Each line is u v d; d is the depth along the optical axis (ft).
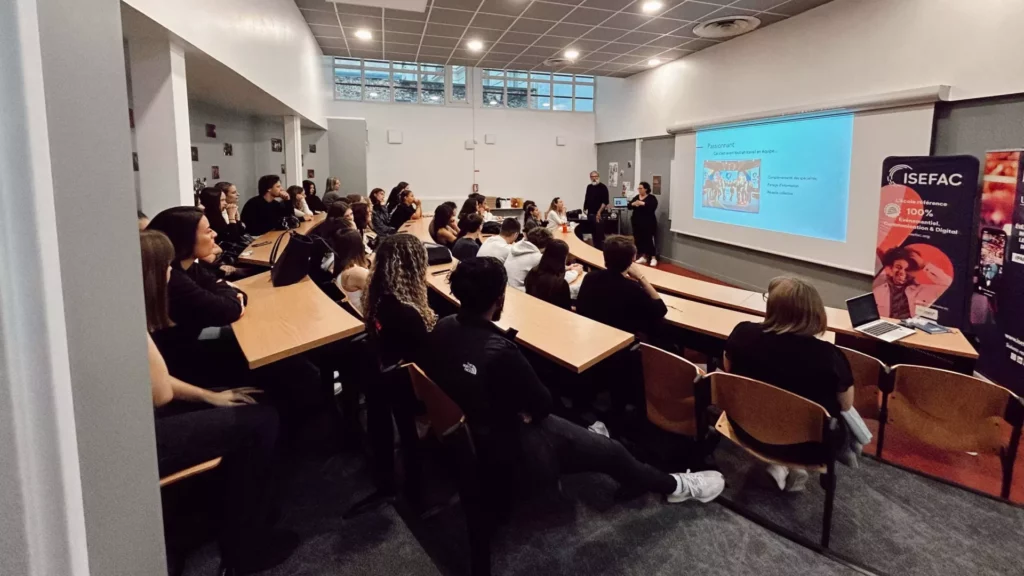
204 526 6.32
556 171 36.68
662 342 10.19
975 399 7.19
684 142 26.37
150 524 2.04
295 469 8.04
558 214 25.76
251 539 5.64
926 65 14.62
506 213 35.58
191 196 9.92
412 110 33.47
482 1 18.24
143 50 9.03
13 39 1.32
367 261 9.39
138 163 9.29
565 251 10.74
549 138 36.24
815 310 6.68
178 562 5.82
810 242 18.89
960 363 9.00
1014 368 11.15
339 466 8.13
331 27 22.00
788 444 6.65
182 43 9.07
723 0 17.76
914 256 13.82
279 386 8.10
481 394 5.35
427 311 6.93
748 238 22.13
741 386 6.81
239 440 5.24
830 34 17.71
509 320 8.56
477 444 5.42
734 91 22.58
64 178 1.50
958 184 12.67
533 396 5.46
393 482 7.29
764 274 21.63
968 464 8.54
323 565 6.09
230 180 21.57
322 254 10.19
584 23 20.63
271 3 15.08
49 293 1.41
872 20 16.17
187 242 6.55
